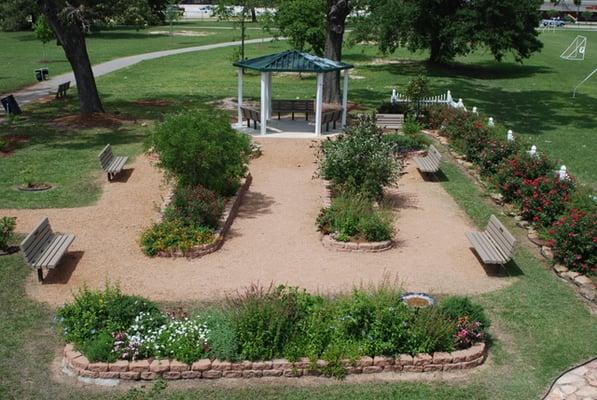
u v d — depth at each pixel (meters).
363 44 52.03
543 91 32.75
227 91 29.25
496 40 36.59
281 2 35.03
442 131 20.31
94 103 22.48
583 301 9.68
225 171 12.90
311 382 7.51
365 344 7.73
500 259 10.19
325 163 13.68
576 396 7.36
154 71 36.53
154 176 15.47
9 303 9.18
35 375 7.52
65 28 21.47
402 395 7.30
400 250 11.34
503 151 15.59
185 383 7.45
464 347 7.98
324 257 10.94
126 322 8.00
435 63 42.25
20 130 20.39
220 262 10.66
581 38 66.25
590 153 19.02
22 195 13.98
